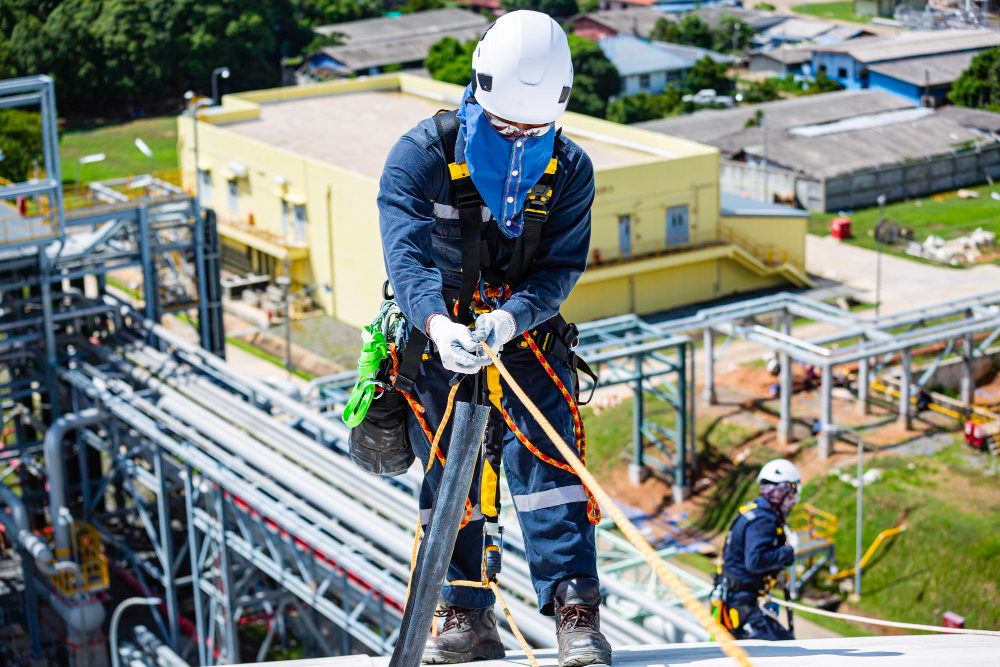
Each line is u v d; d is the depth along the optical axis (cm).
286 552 2484
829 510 3266
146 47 10338
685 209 5259
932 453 3453
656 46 10175
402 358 432
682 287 5341
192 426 2705
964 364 3919
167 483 3103
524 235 415
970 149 7112
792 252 5578
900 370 4088
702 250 5259
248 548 2569
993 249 6028
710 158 5256
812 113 8038
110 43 10256
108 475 3219
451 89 6806
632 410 4031
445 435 433
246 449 2417
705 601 2403
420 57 10994
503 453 431
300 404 2712
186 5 10456
